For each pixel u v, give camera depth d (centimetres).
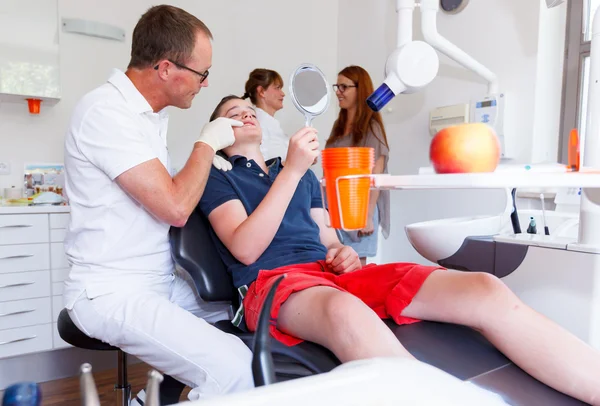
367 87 252
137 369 228
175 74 117
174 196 106
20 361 216
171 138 284
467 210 250
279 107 272
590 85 97
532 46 222
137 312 103
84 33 256
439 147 63
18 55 234
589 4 218
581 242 97
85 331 108
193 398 95
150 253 114
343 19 339
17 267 210
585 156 99
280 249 121
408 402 26
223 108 137
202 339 99
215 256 121
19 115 247
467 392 28
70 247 114
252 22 310
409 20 111
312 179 143
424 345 89
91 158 107
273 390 25
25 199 236
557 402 73
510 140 233
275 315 97
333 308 84
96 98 110
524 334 80
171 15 115
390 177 62
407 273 104
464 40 254
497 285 89
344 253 117
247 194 126
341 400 25
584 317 94
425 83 97
